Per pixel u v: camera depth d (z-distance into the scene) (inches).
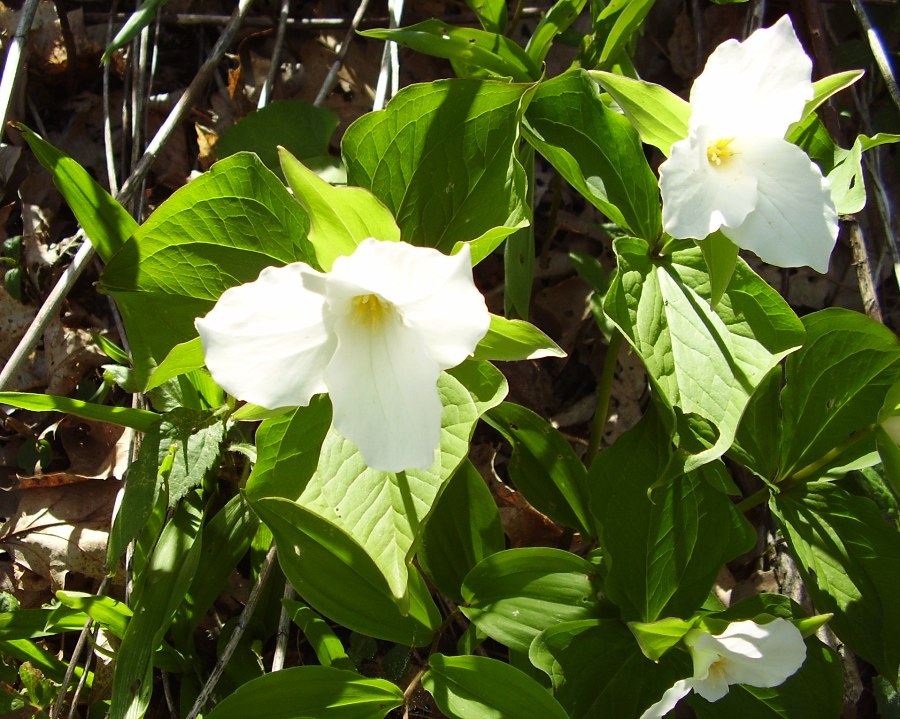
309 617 15.4
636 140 14.7
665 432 15.4
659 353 14.2
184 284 13.7
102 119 21.9
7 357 19.6
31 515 18.3
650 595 15.3
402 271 10.9
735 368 14.0
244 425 17.3
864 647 15.3
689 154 12.6
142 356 13.9
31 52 21.5
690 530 15.3
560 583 15.3
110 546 15.1
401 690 15.8
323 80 22.3
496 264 21.6
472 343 11.2
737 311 14.3
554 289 21.5
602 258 21.9
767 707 15.3
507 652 18.1
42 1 21.9
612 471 15.3
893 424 14.8
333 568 14.8
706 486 15.3
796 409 16.0
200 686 16.3
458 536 16.0
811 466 16.0
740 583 18.8
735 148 13.3
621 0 17.3
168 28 22.8
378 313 12.1
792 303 21.1
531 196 17.7
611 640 15.1
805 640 15.3
